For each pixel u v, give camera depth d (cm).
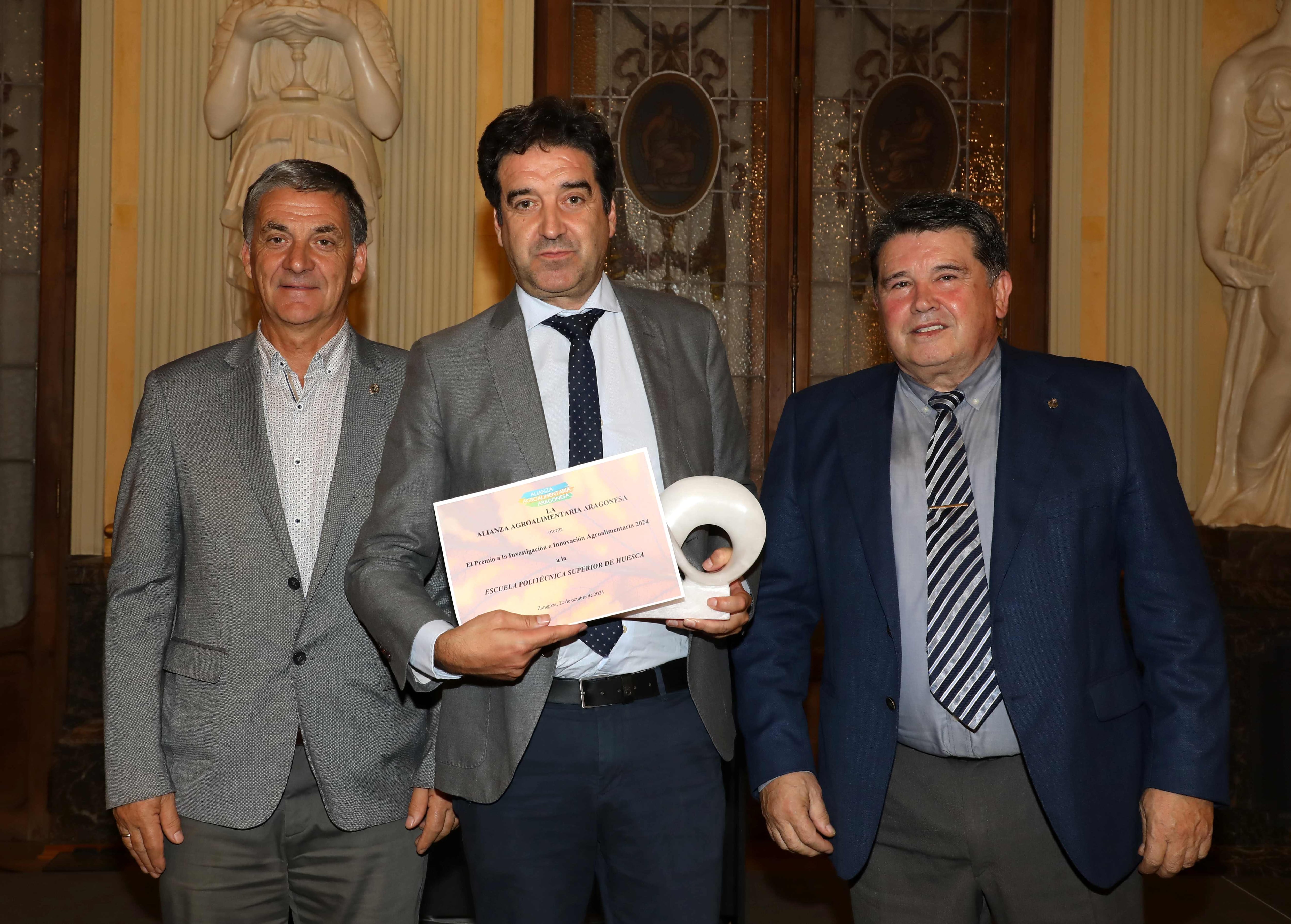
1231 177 400
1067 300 411
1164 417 410
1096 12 412
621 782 167
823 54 420
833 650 179
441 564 189
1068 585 166
